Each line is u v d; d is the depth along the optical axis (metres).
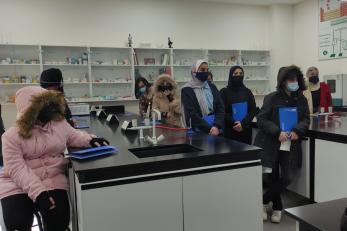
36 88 2.00
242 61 7.32
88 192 1.56
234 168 1.87
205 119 2.93
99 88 6.52
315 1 6.80
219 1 7.04
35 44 5.78
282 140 2.74
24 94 1.94
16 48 5.91
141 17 6.63
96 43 6.36
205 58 6.94
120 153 1.91
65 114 2.17
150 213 1.68
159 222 1.71
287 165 2.82
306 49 7.14
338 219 0.96
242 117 3.50
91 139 2.10
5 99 5.81
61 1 6.11
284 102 2.82
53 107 1.98
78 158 1.78
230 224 1.88
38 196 1.73
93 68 6.42
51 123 1.98
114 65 6.32
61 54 6.20
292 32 7.46
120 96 6.52
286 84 2.78
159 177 1.70
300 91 2.86
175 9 6.86
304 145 3.14
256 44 7.51
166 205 1.72
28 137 1.85
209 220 1.83
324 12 6.60
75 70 6.33
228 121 3.52
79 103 5.66
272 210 3.04
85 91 6.42
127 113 5.21
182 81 6.83
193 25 7.00
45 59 6.09
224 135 3.52
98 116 4.46
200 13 7.04
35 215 1.95
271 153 2.83
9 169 1.80
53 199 1.82
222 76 7.23
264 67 7.58
